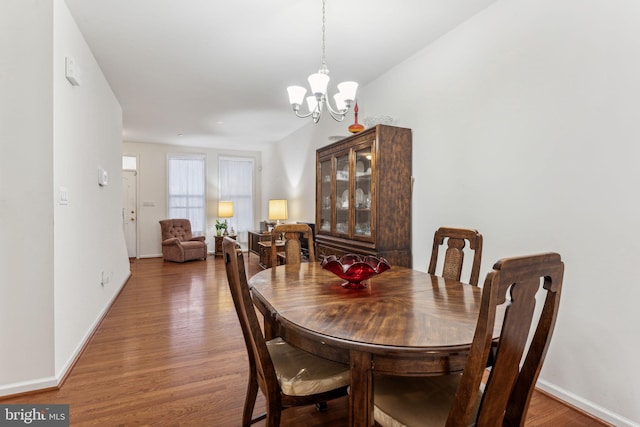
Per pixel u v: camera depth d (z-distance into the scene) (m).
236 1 2.22
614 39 1.62
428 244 2.78
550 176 1.90
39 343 1.93
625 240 1.59
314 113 2.24
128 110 4.67
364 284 1.71
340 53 2.94
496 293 0.79
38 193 1.94
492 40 2.24
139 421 1.65
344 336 1.05
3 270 1.87
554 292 0.96
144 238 6.96
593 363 1.71
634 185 1.56
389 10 2.32
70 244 2.26
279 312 1.27
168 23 2.49
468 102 2.42
